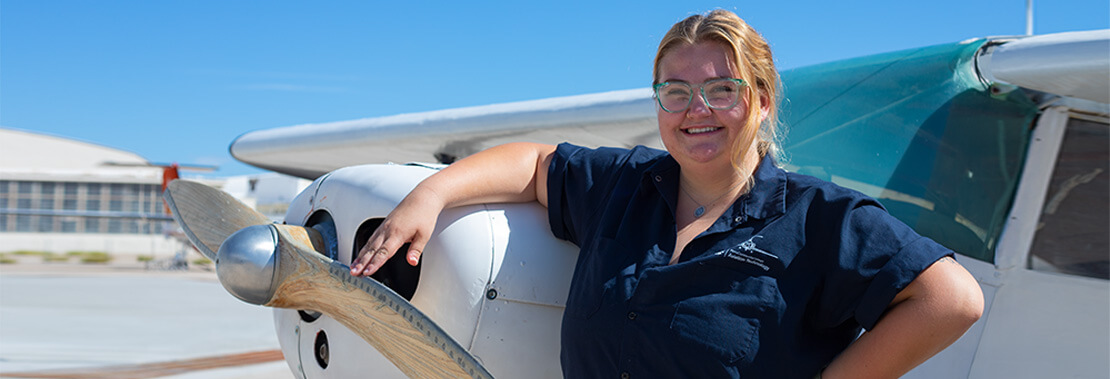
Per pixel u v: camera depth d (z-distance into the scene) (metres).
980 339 2.36
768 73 1.37
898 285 1.18
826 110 2.54
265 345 7.33
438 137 4.79
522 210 1.68
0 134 60.19
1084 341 2.37
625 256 1.38
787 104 2.62
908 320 1.19
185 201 2.12
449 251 1.58
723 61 1.33
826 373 1.28
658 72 1.41
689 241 1.34
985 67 2.38
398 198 1.64
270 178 36.03
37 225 35.44
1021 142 2.47
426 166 1.81
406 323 1.38
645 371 1.30
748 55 1.33
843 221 1.24
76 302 11.56
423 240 1.50
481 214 1.62
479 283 1.56
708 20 1.36
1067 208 2.48
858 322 1.25
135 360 6.27
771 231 1.28
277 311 2.01
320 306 1.64
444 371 1.41
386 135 5.05
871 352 1.23
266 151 6.11
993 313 2.38
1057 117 2.46
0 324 8.61
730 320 1.26
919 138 2.38
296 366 1.94
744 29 1.35
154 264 25.92
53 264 26.98
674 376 1.28
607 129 4.04
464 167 1.61
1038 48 2.29
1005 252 2.41
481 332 1.56
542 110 4.29
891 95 2.45
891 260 1.20
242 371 5.67
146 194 36.91
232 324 9.19
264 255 1.58
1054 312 2.40
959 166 2.38
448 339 1.33
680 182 1.42
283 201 35.09
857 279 1.22
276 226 1.67
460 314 1.56
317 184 1.89
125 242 36.34
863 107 2.48
